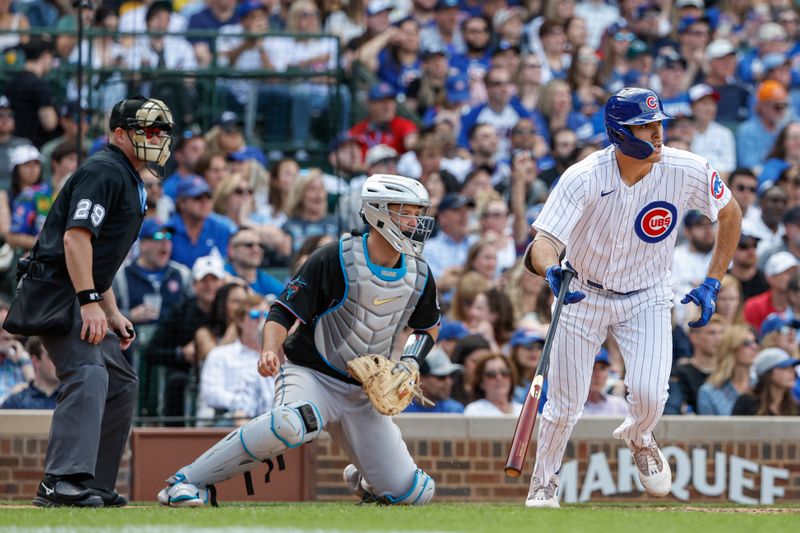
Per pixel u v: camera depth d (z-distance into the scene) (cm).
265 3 4556
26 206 3691
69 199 1927
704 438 3066
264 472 2897
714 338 3303
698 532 1390
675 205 1911
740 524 1532
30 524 1481
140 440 2903
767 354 3288
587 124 4506
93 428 1888
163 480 2908
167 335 3172
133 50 4050
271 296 3350
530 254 1911
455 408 3180
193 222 3581
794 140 4431
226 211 3703
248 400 3078
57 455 1875
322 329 1942
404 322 1983
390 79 4556
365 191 1889
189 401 3148
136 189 1962
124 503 2039
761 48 4903
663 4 5125
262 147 3997
